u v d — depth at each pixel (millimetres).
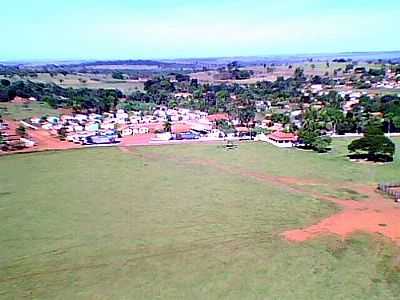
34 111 199375
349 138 141375
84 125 171125
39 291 47094
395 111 150125
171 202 76812
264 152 121625
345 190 85312
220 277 49875
